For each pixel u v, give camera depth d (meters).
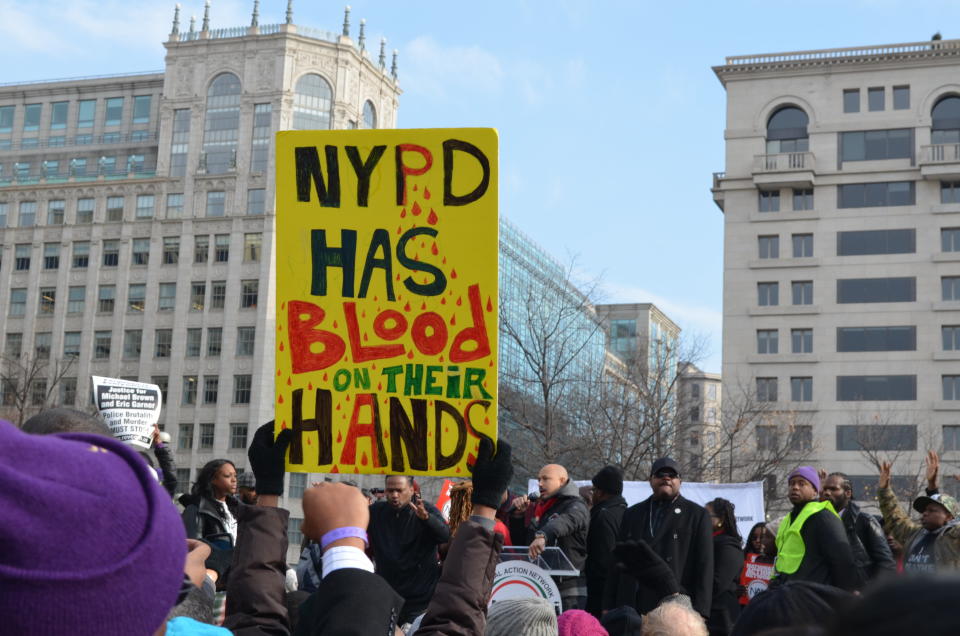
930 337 62.56
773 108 66.62
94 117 89.31
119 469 1.46
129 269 83.69
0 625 1.33
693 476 37.16
